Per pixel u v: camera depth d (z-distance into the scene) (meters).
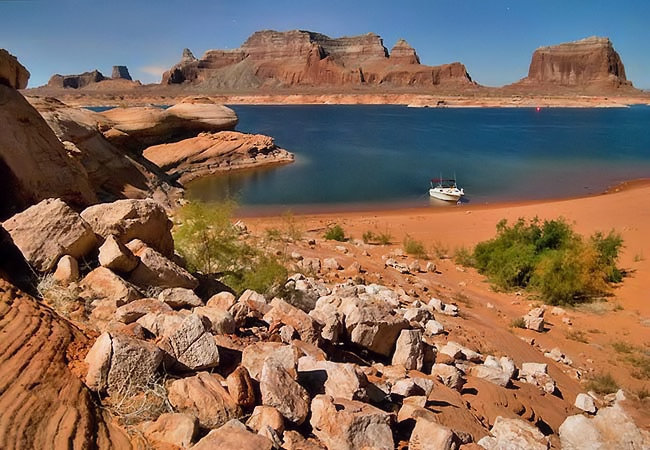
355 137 92.00
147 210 8.44
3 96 11.27
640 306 16.86
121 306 6.11
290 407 4.60
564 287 17.14
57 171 11.84
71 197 11.97
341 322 7.57
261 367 5.32
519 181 49.06
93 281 6.50
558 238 20.56
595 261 18.77
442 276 19.17
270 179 51.16
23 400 3.97
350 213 36.09
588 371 11.94
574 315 16.16
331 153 70.25
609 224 27.95
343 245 21.75
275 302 7.14
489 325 13.45
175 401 4.42
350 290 11.31
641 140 85.31
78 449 3.73
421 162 61.31
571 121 137.00
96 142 34.62
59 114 32.28
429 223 30.16
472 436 6.07
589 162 60.62
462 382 7.86
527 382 9.48
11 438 3.58
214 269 11.31
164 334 5.40
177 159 53.44
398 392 6.21
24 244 6.48
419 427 4.92
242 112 186.00
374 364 7.45
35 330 5.03
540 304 16.95
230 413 4.45
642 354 13.15
